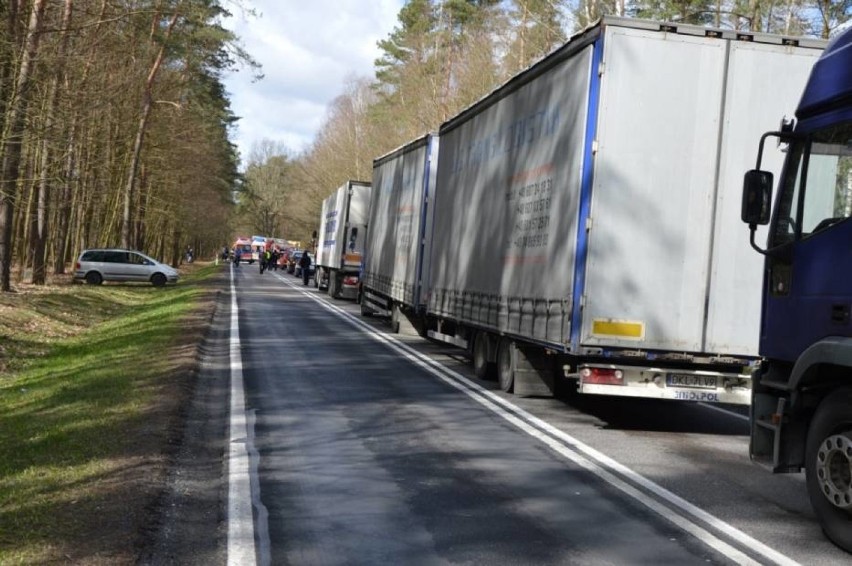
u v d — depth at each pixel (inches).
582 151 393.1
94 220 1846.7
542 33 1444.4
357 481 303.3
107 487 270.8
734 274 396.2
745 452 372.5
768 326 270.2
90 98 898.7
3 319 812.0
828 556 232.4
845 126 245.0
